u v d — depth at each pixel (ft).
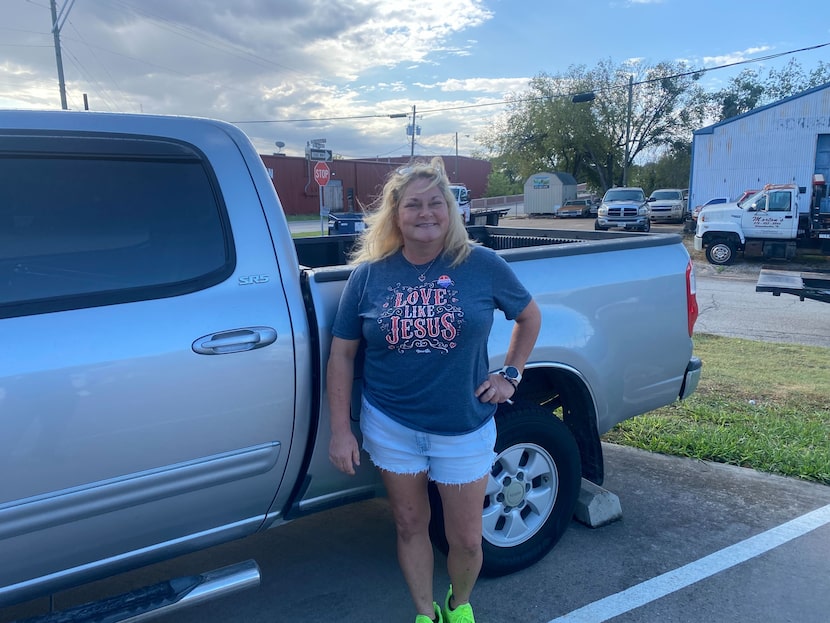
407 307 7.09
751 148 86.02
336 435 7.47
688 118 169.07
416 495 7.87
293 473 7.95
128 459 6.57
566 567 10.07
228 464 7.23
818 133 82.02
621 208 90.89
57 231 6.61
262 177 7.89
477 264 7.41
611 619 8.86
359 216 50.60
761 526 11.30
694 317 11.44
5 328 6.13
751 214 59.06
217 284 7.25
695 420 16.47
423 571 8.14
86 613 6.68
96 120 6.98
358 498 8.87
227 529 7.76
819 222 59.36
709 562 10.19
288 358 7.50
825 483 12.94
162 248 7.08
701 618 8.87
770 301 39.70
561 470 10.08
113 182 6.93
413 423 7.39
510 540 9.73
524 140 175.63
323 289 7.89
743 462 13.93
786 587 9.55
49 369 6.13
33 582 6.52
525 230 15.81
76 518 6.42
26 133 6.57
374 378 7.56
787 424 15.90
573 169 177.47
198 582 7.23
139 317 6.70
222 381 7.02
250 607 9.21
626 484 12.98
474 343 7.22
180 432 6.82
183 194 7.30
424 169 7.20
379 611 9.11
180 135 7.41
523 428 9.45
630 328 10.57
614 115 164.96
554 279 9.73
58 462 6.21
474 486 7.63
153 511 6.91
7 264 6.36
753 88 187.52
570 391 10.50
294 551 10.68
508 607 9.11
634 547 10.64
